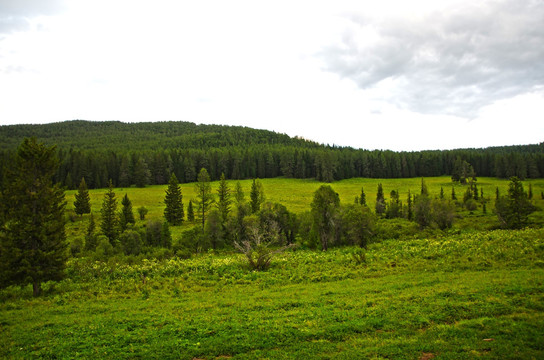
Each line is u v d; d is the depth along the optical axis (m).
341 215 52.78
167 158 159.00
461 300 16.11
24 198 24.52
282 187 137.88
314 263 34.03
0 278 23.39
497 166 161.12
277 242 57.06
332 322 14.56
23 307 21.20
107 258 41.06
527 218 58.19
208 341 13.36
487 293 16.64
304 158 180.75
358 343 12.32
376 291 19.92
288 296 20.41
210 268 32.72
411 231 56.25
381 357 11.07
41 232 24.53
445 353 10.93
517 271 21.64
